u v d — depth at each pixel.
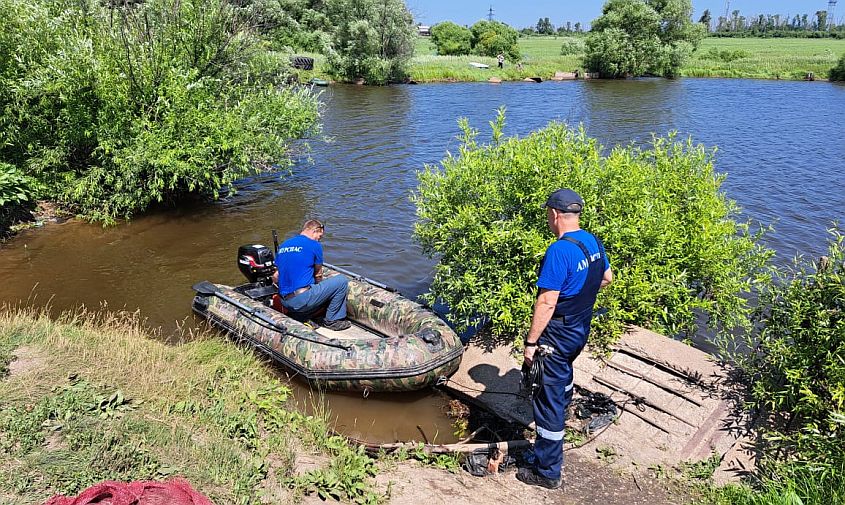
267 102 13.10
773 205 12.66
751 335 7.12
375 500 4.05
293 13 40.75
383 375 5.77
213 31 12.76
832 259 5.11
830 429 4.32
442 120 22.95
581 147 6.89
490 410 5.58
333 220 11.63
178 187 12.23
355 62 35.75
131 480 3.73
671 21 44.97
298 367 6.13
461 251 6.61
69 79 10.77
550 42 86.31
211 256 9.89
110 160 11.44
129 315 7.73
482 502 4.17
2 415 4.30
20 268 9.22
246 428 4.65
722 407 5.02
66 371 5.13
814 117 24.33
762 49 65.19
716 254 6.54
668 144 7.89
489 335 6.55
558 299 4.06
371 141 18.70
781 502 3.84
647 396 5.27
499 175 6.87
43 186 11.47
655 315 6.47
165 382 5.20
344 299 7.09
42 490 3.56
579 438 4.89
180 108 11.53
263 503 3.76
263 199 12.92
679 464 4.56
